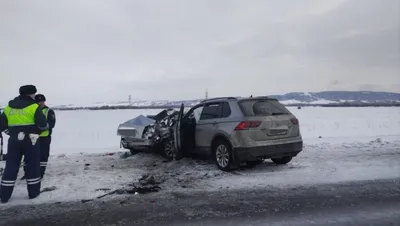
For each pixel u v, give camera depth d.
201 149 8.06
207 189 5.96
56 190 6.05
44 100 7.05
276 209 4.75
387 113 39.88
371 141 12.10
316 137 14.61
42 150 6.93
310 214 4.52
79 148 12.52
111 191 5.96
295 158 8.87
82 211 4.86
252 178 6.65
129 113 42.97
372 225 4.07
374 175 6.71
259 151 6.82
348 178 6.51
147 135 9.41
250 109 7.18
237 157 6.93
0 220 4.52
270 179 6.54
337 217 4.38
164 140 9.17
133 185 6.38
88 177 7.10
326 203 4.98
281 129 7.15
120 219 4.48
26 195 5.78
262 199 5.25
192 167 8.01
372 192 5.53
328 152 9.79
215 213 4.64
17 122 5.47
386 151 9.76
